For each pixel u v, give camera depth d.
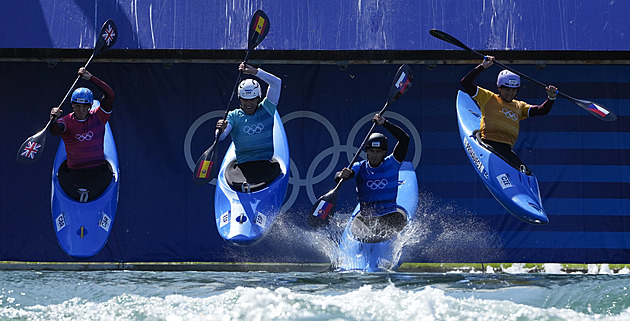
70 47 35.78
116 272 28.62
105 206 32.12
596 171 37.69
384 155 30.27
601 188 37.62
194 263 37.50
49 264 37.22
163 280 26.39
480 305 21.61
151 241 37.41
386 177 30.22
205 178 31.55
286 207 37.72
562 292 23.28
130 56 37.53
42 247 37.31
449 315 20.53
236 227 30.27
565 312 20.94
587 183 37.66
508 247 37.38
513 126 32.81
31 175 37.53
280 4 36.28
